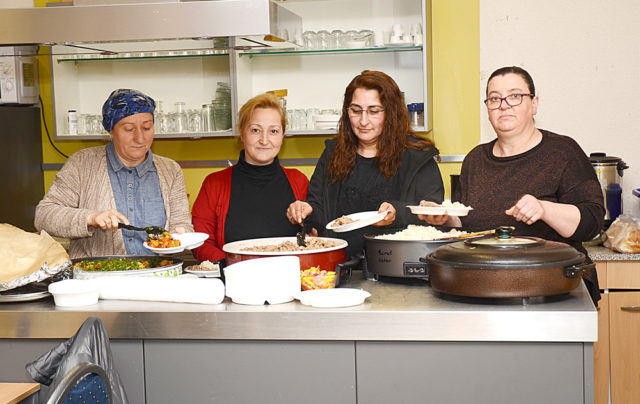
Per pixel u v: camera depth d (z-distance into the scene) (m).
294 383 1.76
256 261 1.85
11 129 3.56
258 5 1.93
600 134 3.39
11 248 1.94
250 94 3.60
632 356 2.87
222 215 2.66
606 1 3.34
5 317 1.82
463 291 1.71
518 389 1.67
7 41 2.03
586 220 2.04
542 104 3.43
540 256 1.68
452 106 3.50
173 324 1.77
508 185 2.32
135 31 1.97
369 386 1.73
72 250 2.54
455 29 3.47
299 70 3.59
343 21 3.50
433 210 2.04
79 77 3.74
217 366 1.78
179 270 2.09
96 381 1.43
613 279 2.88
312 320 1.72
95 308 1.83
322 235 2.53
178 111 3.53
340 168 2.48
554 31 3.39
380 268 2.00
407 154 2.42
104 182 2.49
